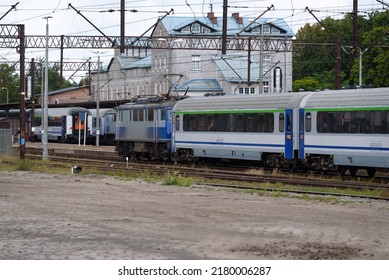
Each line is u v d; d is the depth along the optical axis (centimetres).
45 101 6188
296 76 14275
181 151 5638
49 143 10419
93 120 10356
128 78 14238
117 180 4109
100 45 6700
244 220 2336
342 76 12575
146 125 6153
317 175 4459
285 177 4103
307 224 2238
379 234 2036
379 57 10131
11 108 12544
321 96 4434
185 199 3031
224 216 2439
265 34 12300
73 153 7675
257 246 1847
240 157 5022
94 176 4400
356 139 4134
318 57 14025
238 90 11838
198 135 5400
